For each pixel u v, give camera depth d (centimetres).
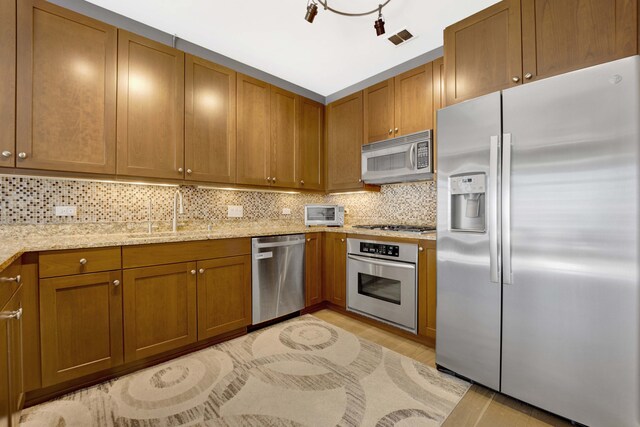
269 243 254
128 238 186
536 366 147
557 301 140
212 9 201
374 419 144
